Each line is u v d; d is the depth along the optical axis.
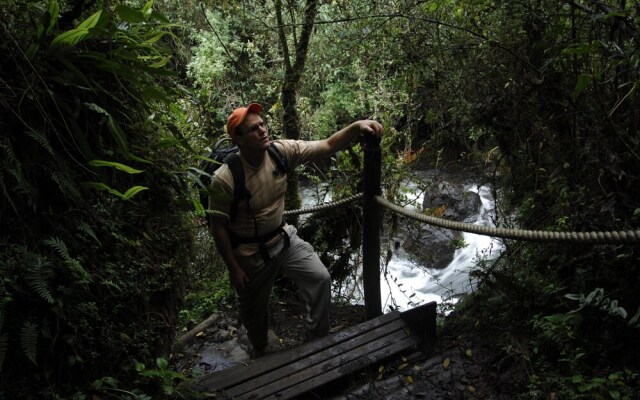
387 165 4.98
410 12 3.88
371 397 3.06
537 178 3.51
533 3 3.36
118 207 2.69
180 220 3.12
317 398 3.10
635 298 2.75
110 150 2.71
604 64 3.11
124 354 2.46
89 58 2.64
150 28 3.05
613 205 2.82
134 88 2.92
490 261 4.18
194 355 4.20
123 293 2.51
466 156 4.37
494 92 3.55
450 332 3.57
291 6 5.27
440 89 3.88
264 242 3.45
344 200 4.48
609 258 2.89
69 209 2.41
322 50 5.79
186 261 3.12
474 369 3.12
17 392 2.05
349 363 3.24
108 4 2.92
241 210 3.33
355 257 5.37
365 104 5.29
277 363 3.21
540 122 3.42
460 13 3.75
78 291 2.29
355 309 4.98
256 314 3.76
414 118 4.29
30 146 2.36
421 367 3.24
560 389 2.65
